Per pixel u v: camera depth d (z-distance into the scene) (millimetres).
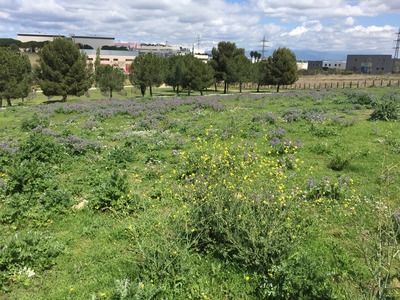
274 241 5637
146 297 4988
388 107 19312
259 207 6211
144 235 6746
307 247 6332
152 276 5441
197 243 6227
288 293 4895
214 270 5715
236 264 5832
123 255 6512
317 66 166250
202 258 6117
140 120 22250
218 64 66562
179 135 17406
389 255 5117
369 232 6863
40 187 9641
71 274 6039
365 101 26766
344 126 17391
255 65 66375
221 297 5309
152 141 15703
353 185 9562
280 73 60906
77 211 8570
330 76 99875
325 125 17906
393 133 15391
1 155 13500
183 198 8031
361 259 5988
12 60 46969
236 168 8711
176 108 28375
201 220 6273
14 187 9672
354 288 5148
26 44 148125
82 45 150500
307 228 6719
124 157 13000
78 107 31156
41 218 8078
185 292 5344
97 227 7746
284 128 17609
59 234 7539
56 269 6207
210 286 5520
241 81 63062
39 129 19812
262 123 19016
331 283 5199
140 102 34688
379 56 129125
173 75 61406
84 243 7137
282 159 11641
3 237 7211
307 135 15859
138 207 8266
